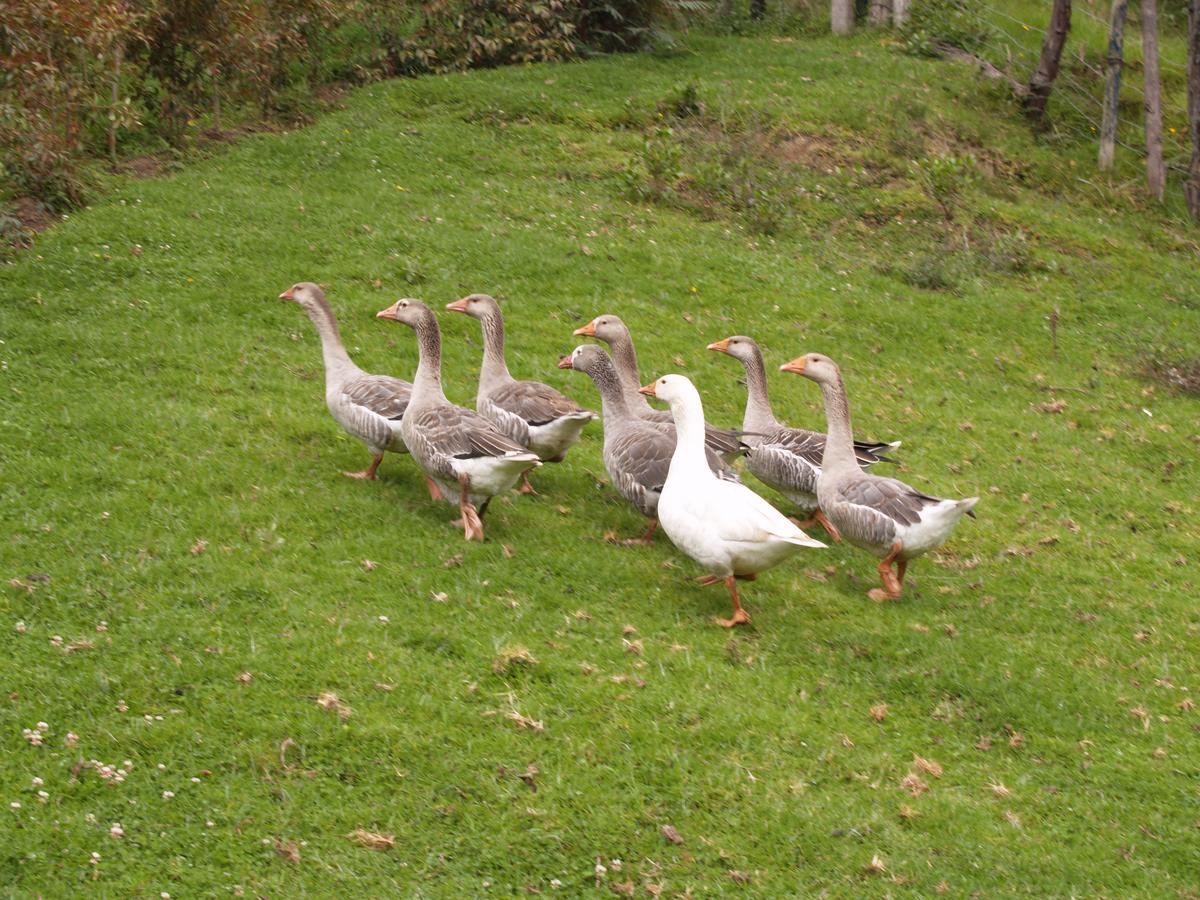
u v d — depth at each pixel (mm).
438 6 25281
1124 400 16531
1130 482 14039
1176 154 26625
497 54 26375
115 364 13172
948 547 11891
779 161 22969
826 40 30953
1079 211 23672
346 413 11281
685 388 9648
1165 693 9516
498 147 21984
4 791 7004
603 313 16328
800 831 7457
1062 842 7719
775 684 8828
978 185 23359
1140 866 7559
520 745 7832
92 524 9891
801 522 12180
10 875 6504
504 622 9164
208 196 18125
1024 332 18219
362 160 20531
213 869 6742
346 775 7480
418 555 10023
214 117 21719
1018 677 9375
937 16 30969
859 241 20719
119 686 7914
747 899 6949
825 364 10688
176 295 15055
